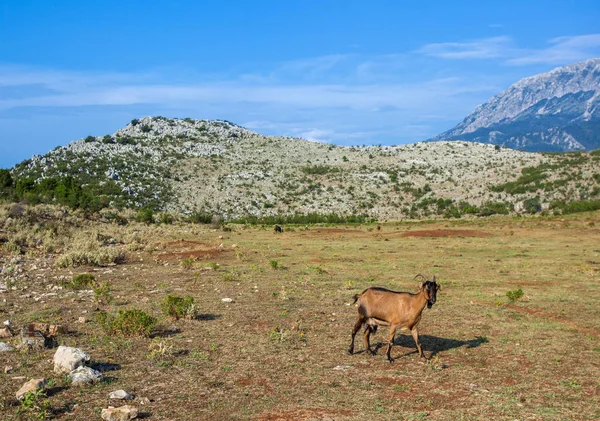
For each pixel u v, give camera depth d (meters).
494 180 149.50
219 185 161.62
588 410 8.90
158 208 135.75
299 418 8.49
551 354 12.23
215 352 12.19
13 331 13.22
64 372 10.27
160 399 9.26
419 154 192.00
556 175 138.12
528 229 52.00
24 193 58.38
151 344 12.26
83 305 16.95
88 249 32.84
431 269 27.02
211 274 24.77
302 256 33.31
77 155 172.88
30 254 29.38
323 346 12.82
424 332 14.28
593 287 21.36
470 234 48.38
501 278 23.98
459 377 10.64
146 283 22.11
